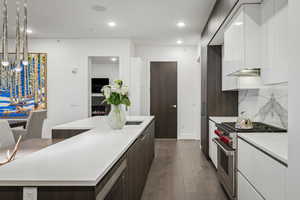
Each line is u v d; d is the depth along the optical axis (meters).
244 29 2.45
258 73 2.84
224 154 2.67
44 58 5.69
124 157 1.66
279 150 1.49
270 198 1.50
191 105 6.45
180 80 6.46
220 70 4.35
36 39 5.70
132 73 5.79
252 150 1.85
